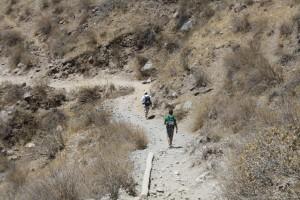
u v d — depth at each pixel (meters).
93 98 28.08
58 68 35.34
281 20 19.17
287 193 6.61
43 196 9.74
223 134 13.70
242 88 17.27
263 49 18.59
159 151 14.38
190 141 15.37
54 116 25.28
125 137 16.67
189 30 30.38
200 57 22.25
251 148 7.94
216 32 23.23
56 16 40.06
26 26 41.06
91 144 18.55
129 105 25.08
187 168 11.93
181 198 9.51
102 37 35.44
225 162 10.15
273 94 14.88
